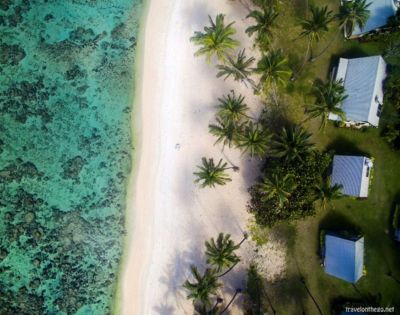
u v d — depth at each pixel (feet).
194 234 165.78
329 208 162.40
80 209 167.32
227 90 167.94
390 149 161.48
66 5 173.47
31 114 170.09
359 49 164.76
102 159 169.37
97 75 171.32
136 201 167.94
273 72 140.67
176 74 170.19
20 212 167.12
